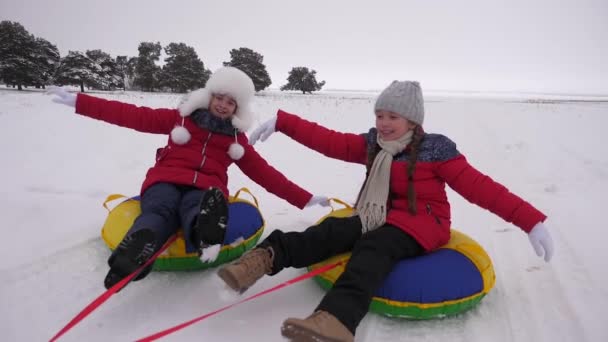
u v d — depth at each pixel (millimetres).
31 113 9133
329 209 4039
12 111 9383
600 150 6816
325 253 2369
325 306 1812
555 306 2326
